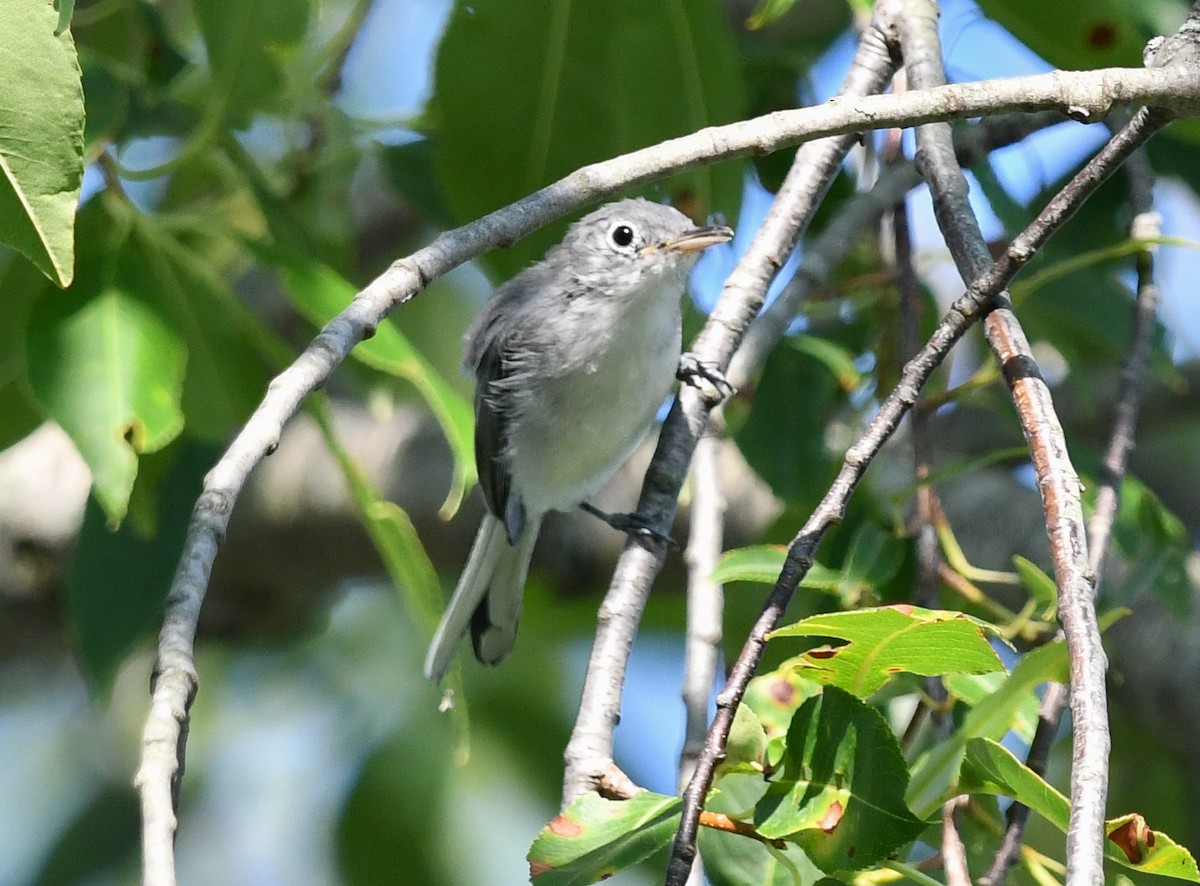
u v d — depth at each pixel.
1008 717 6.39
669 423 7.84
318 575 13.04
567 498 10.68
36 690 15.53
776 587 5.36
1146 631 10.15
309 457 12.78
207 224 8.85
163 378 7.95
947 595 8.64
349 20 10.91
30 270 9.45
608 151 10.00
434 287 14.49
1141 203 8.95
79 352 7.86
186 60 9.77
